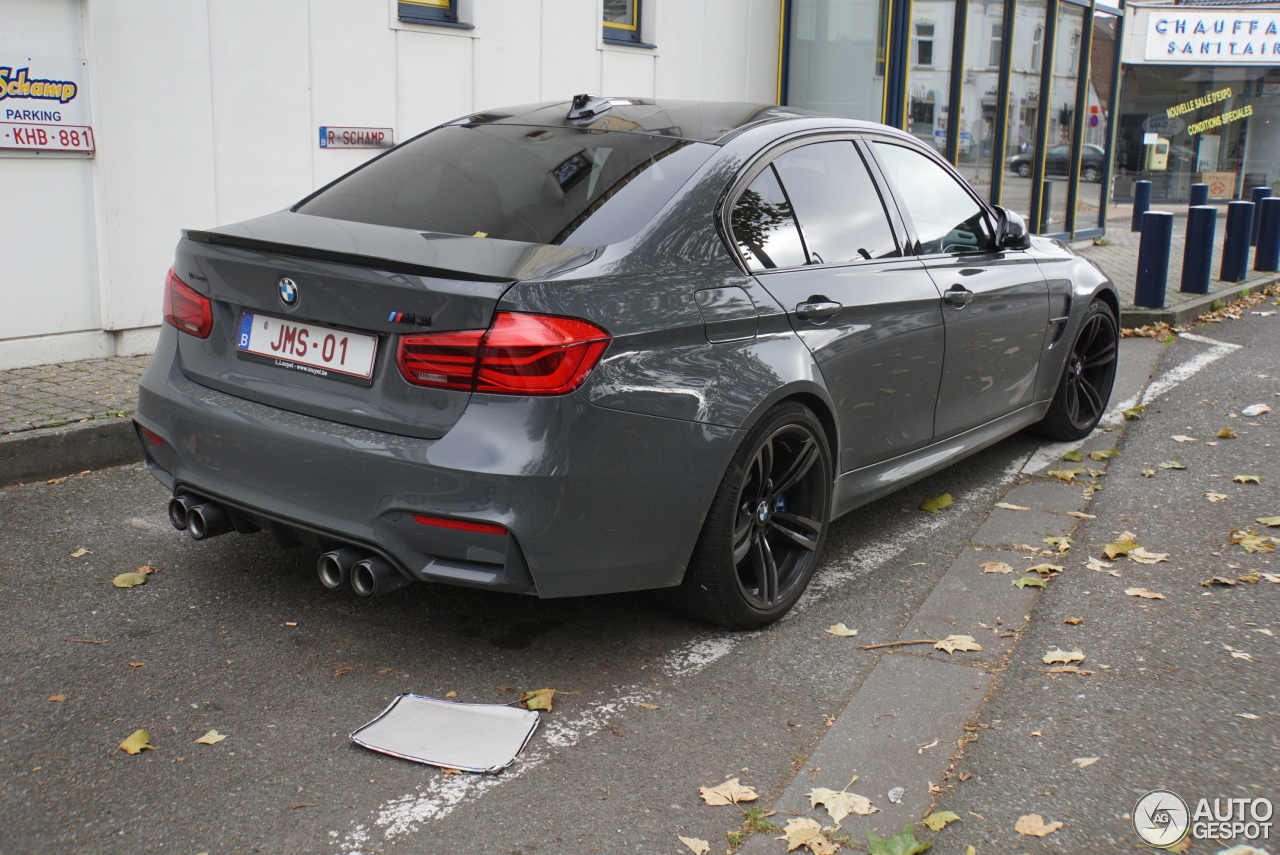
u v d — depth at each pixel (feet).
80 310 20.12
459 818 7.87
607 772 8.53
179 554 12.58
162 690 9.53
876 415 12.41
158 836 7.54
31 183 19.06
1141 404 21.65
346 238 9.80
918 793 8.30
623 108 12.50
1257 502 15.52
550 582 9.06
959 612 11.68
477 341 8.68
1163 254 32.42
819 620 11.48
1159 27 95.86
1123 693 9.91
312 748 8.72
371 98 24.80
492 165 11.25
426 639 10.70
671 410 9.43
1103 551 13.52
